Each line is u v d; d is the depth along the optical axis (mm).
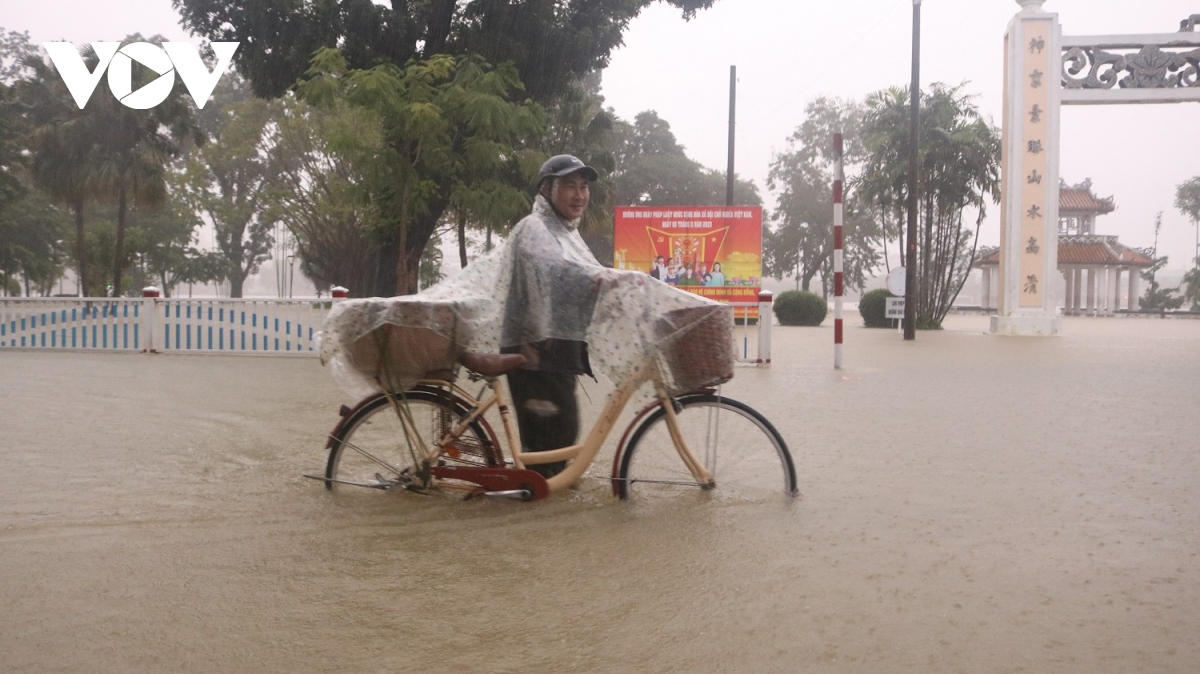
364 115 18328
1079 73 23516
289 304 14086
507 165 21562
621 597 3357
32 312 15031
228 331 14289
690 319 4516
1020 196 23859
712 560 3791
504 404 4719
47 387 9617
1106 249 50281
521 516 4449
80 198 30109
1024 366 13406
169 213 42719
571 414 4891
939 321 30125
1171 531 4281
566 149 32312
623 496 4715
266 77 21859
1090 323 36688
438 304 4547
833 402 8969
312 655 2848
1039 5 23359
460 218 25297
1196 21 23391
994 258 50344
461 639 2975
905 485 5215
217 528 4227
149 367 12078
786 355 15727
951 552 3930
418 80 17500
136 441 6430
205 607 3242
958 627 3084
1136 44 23219
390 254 23016
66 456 5871
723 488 4836
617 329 4480
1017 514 4578
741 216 23562
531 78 22812
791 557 3842
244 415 7699
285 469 5504
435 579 3549
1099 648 2912
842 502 4789
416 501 4703
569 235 4840
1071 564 3773
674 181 51688
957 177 29562
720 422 4816
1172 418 7887
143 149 29812
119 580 3514
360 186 18188
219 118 46656
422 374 4762
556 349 4637
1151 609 3256
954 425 7465
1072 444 6590
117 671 2727
